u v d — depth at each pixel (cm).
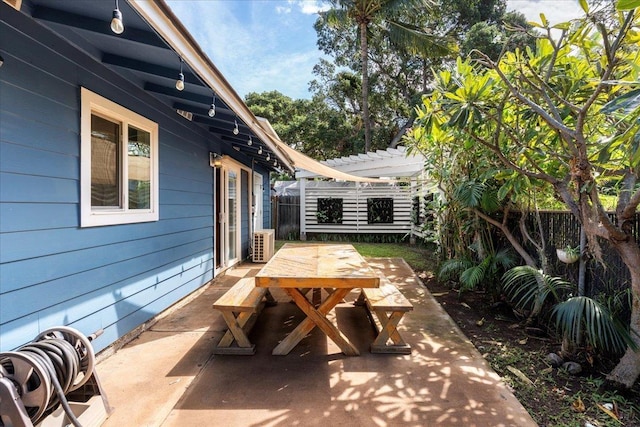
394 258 912
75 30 271
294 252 477
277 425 232
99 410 230
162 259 440
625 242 273
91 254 309
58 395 192
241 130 552
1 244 226
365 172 1270
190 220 529
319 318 342
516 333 404
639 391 279
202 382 284
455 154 581
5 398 176
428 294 559
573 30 306
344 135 1889
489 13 1688
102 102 321
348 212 1370
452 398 264
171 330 399
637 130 207
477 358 333
